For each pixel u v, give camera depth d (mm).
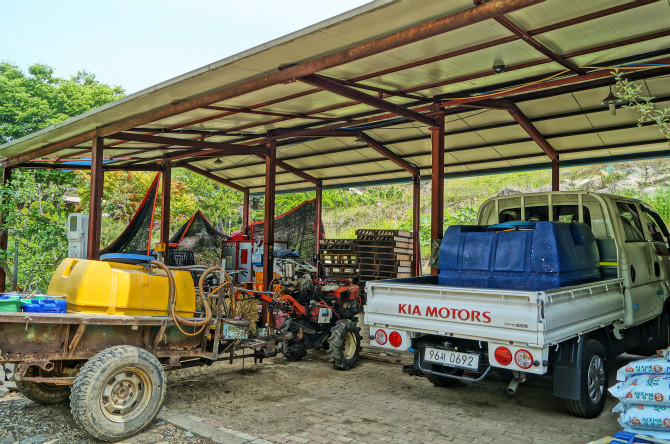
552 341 4188
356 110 9398
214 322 5285
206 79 6410
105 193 20547
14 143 10273
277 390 5816
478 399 5527
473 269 5430
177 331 5082
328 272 14367
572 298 4605
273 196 10781
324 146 13289
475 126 10945
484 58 6547
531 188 23891
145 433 4406
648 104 5625
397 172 15070
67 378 4387
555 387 4680
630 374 4105
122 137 9328
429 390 5871
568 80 7266
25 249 11812
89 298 4523
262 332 6707
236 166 15602
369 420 4789
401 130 11695
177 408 5086
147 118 8008
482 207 7039
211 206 27953
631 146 11203
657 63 6406
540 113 9953
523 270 5066
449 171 14352
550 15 5223
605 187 21688
